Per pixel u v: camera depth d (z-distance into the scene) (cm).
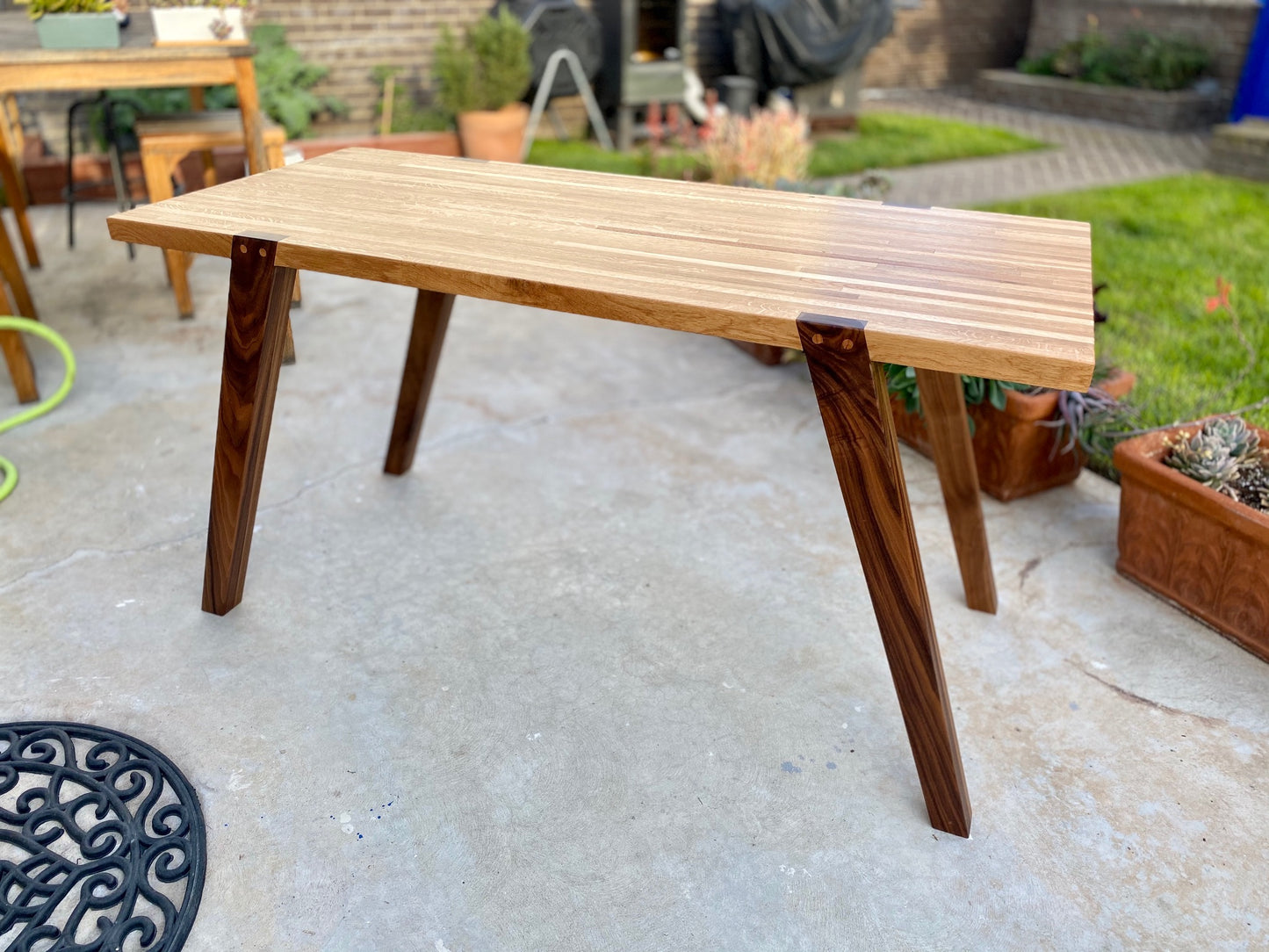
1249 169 630
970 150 698
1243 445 229
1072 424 255
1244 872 164
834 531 257
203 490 267
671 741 188
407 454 272
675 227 183
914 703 160
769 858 164
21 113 527
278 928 151
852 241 177
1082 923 154
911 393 271
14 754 179
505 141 603
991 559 239
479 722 192
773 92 745
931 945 150
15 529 247
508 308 411
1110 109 831
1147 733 193
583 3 691
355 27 626
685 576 238
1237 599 215
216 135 348
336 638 213
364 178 216
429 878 159
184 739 185
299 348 361
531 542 249
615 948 149
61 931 149
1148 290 422
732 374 351
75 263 436
